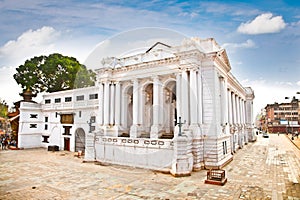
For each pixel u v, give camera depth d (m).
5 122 61.12
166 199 13.54
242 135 42.91
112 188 15.74
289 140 56.66
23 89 48.06
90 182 17.30
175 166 19.02
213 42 24.38
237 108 41.41
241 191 15.05
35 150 37.81
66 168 22.53
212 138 22.39
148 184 16.64
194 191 15.02
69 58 49.78
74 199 13.60
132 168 21.73
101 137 25.38
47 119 41.06
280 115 96.69
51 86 49.19
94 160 25.52
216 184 16.48
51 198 13.80
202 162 22.28
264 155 31.19
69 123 36.53
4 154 33.22
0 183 17.16
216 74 24.12
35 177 18.97
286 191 15.08
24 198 13.81
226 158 25.11
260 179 18.17
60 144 37.75
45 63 47.84
